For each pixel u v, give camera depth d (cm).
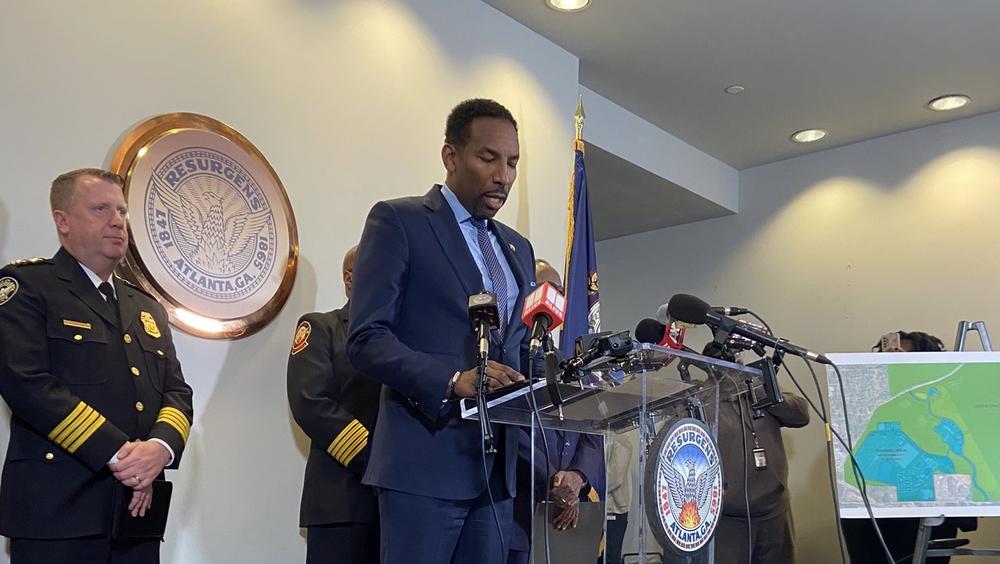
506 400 160
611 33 430
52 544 190
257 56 304
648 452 156
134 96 267
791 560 379
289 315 298
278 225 295
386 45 350
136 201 258
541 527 166
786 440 552
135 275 256
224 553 266
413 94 358
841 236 563
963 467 288
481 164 187
